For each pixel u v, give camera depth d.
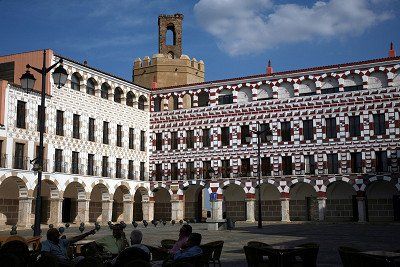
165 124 72.62
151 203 71.75
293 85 64.75
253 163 65.81
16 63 58.28
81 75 62.00
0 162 50.22
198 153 69.62
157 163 72.50
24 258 12.52
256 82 67.12
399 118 58.25
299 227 51.00
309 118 63.00
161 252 17.09
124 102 69.19
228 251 27.12
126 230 47.91
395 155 58.03
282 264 15.87
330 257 23.95
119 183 66.25
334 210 62.69
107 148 65.44
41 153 26.67
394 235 38.34
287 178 63.12
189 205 72.50
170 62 81.25
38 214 25.64
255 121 66.25
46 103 56.44
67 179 58.12
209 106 69.56
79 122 61.47
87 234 17.56
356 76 61.44
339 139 61.03
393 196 59.47
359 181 59.28
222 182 67.19
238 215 68.94
